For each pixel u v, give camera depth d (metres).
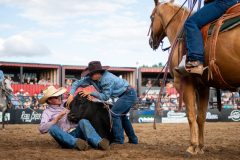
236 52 8.85
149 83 38.62
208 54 9.34
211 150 11.19
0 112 29.08
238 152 10.77
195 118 9.95
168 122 32.50
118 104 11.74
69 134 10.85
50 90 11.34
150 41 11.84
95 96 11.26
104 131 11.44
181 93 9.94
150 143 13.20
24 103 32.06
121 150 10.81
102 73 11.50
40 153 10.10
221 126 24.50
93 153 10.14
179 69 9.67
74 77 39.59
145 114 32.12
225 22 9.08
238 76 9.05
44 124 11.04
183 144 12.98
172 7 11.04
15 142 13.20
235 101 35.91
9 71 38.25
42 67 36.88
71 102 11.45
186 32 9.57
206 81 9.81
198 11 9.57
